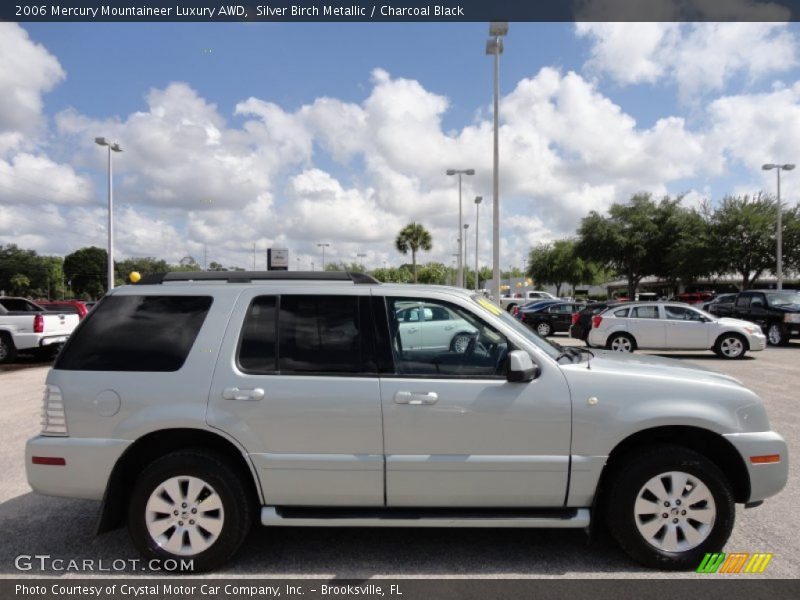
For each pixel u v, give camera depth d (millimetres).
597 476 3406
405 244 55125
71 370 3496
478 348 3609
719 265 37531
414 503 3453
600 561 3561
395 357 3512
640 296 48688
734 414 3461
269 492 3428
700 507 3424
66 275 99438
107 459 3387
